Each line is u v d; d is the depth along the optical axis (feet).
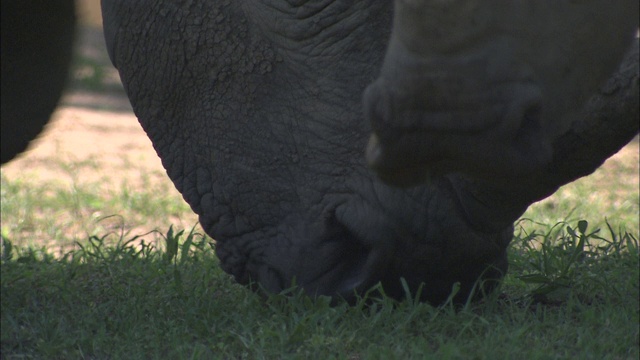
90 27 180.45
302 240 31.63
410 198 30.17
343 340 30.09
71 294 36.86
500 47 18.25
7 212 58.23
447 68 18.08
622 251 41.91
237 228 32.68
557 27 18.88
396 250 30.81
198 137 32.40
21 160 78.07
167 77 32.30
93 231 54.34
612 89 26.35
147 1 32.17
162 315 33.94
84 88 124.77
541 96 18.69
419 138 18.86
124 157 79.46
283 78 30.81
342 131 30.37
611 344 29.60
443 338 30.50
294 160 31.17
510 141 18.76
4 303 36.11
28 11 34.55
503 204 29.48
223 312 33.55
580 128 27.14
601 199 60.80
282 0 30.22
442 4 17.75
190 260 41.09
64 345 31.17
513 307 33.47
